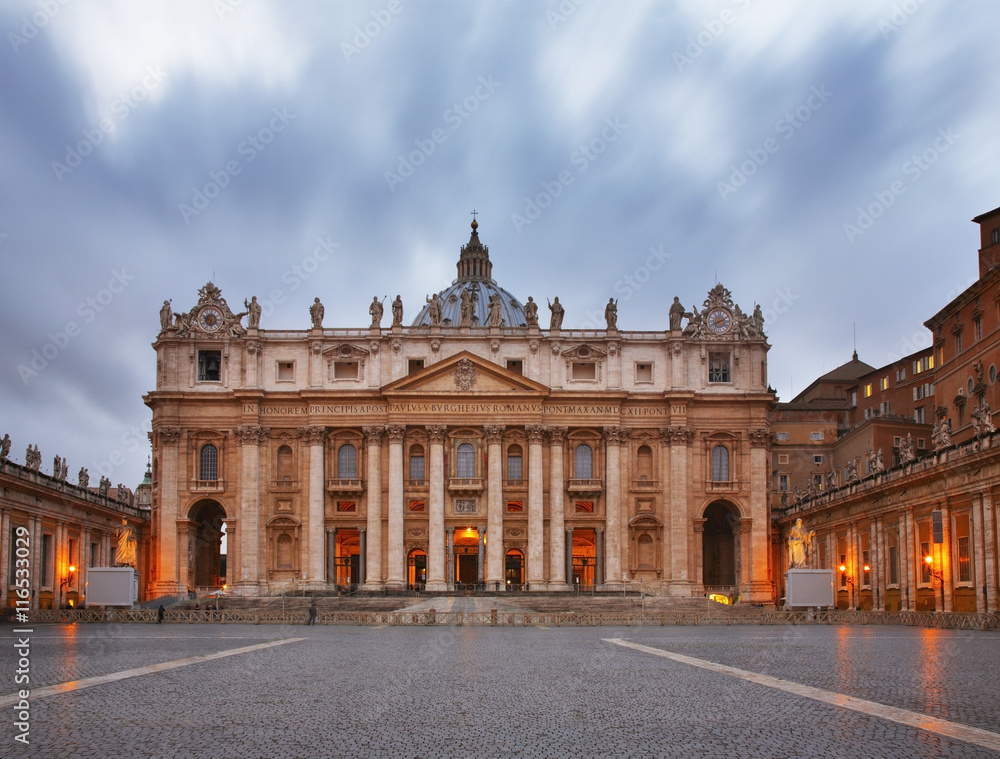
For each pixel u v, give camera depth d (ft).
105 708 79.82
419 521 361.71
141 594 396.78
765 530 363.56
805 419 428.97
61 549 314.96
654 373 371.76
